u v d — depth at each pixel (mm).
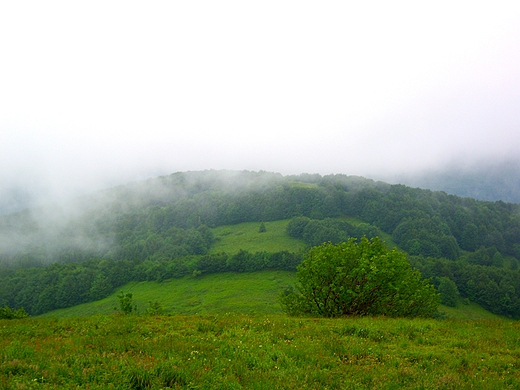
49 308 137500
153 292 135250
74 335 13992
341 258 27016
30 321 18078
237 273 144250
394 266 26375
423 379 9484
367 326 16250
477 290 114188
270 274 138500
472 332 15992
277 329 15180
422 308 27750
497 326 17969
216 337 13625
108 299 137875
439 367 10734
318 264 27406
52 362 9430
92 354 10383
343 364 10562
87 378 8320
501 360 11758
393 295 25828
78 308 134000
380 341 13906
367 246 29047
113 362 9547
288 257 142250
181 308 110062
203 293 126438
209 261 148250
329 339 13312
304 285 27984
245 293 120188
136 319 17656
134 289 143000
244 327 15523
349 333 15180
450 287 110312
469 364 11219
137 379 8242
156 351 10828
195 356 10383
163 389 7895
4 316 30297
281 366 10094
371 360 11258
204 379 8523
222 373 9133
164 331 14711
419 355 11914
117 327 15023
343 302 25656
